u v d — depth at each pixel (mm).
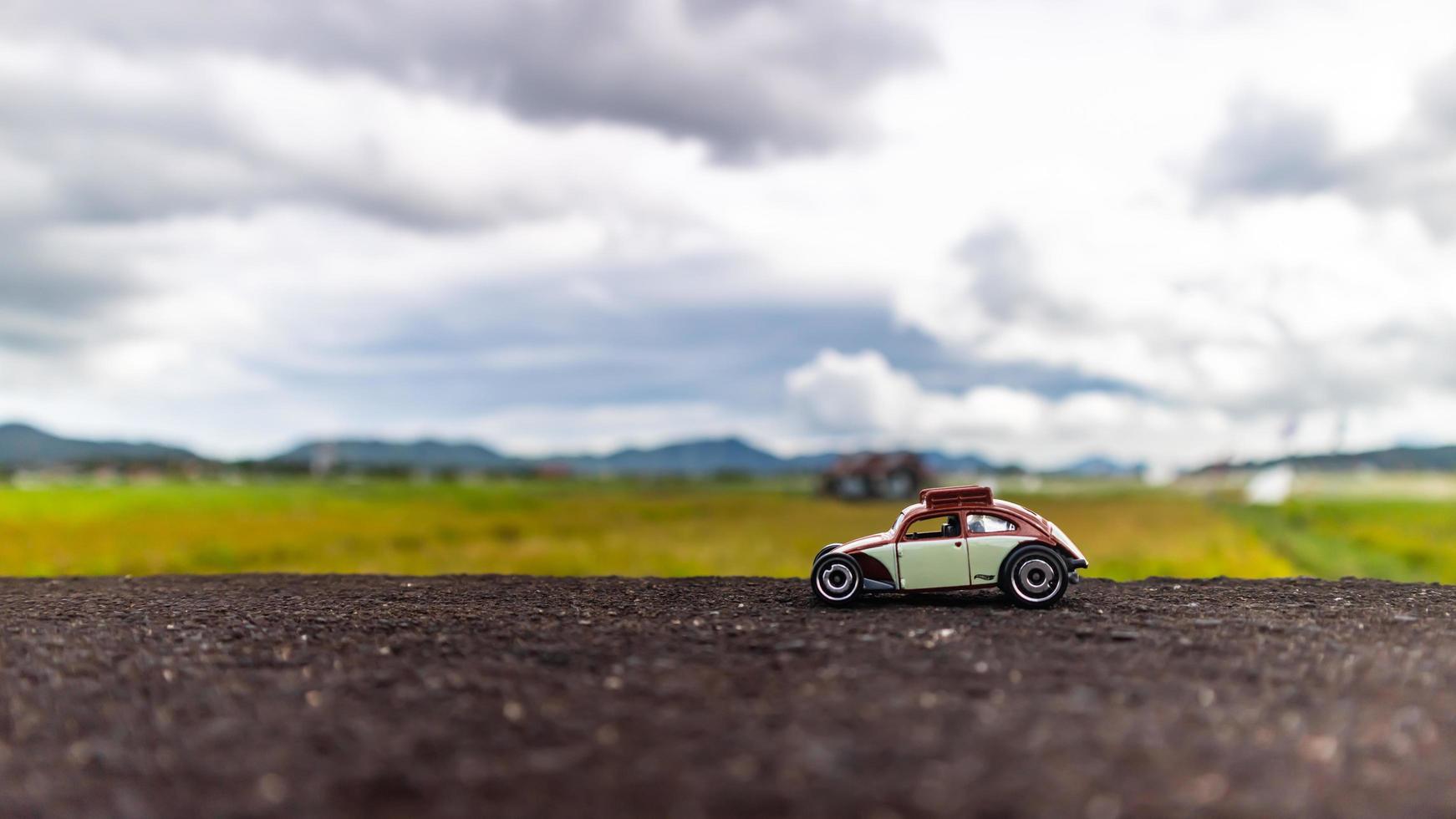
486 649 272
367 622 308
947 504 326
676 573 704
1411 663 253
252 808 186
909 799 182
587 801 184
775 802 182
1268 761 202
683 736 214
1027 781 191
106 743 217
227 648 279
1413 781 192
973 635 278
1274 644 269
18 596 378
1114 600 332
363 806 185
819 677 243
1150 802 181
